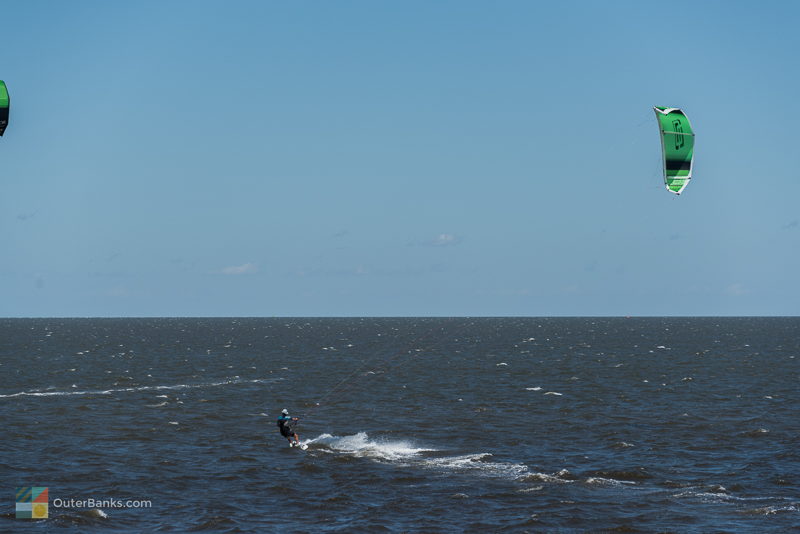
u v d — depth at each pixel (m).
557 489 42.12
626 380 96.44
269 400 78.56
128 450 52.22
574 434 58.16
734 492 41.53
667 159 31.56
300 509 38.78
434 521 36.81
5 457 49.44
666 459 49.34
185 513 38.00
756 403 74.31
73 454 50.59
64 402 75.69
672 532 35.03
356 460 49.44
